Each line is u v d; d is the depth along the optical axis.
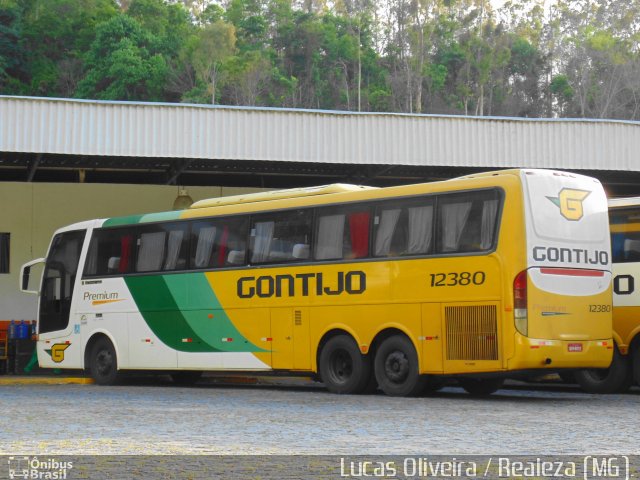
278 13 155.75
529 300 16.39
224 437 11.48
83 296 23.52
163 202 30.36
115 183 31.06
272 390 20.69
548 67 158.88
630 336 19.19
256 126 25.47
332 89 148.00
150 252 22.28
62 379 24.78
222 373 27.58
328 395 18.45
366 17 158.88
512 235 16.58
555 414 14.28
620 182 31.66
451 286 17.23
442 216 17.55
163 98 127.94
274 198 20.34
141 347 22.23
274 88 138.25
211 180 32.41
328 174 30.80
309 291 19.31
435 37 158.75
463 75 153.75
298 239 19.64
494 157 26.39
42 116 24.53
